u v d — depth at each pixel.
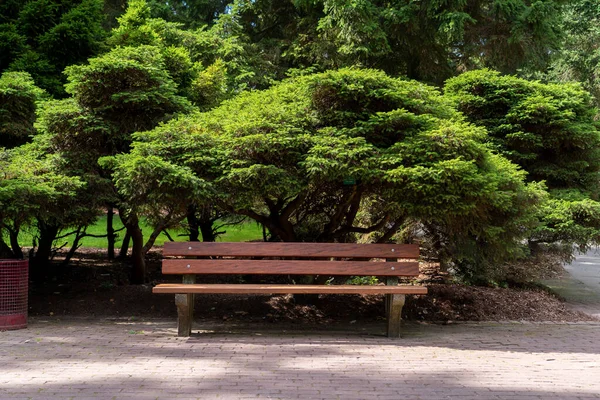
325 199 7.73
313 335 6.17
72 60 10.32
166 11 20.02
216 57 15.05
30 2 10.39
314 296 7.77
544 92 9.55
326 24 14.67
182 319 5.97
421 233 8.95
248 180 6.14
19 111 8.26
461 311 7.62
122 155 6.67
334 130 6.42
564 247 8.92
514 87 9.48
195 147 6.44
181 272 5.99
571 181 9.66
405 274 6.11
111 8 18.55
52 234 9.12
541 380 4.40
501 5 14.41
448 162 5.78
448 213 5.98
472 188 5.94
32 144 7.73
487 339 6.09
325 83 6.49
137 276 8.76
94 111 7.47
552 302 8.38
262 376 4.39
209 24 21.69
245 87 14.80
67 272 9.39
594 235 8.50
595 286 10.63
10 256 8.45
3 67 10.22
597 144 9.52
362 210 8.86
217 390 4.01
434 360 5.01
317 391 4.02
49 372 4.43
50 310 7.41
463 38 15.16
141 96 7.30
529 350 5.54
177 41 14.44
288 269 6.05
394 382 4.28
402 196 6.16
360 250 6.15
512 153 9.21
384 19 14.58
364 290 5.86
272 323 6.98
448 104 7.52
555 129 9.23
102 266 10.07
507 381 4.35
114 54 7.58
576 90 9.95
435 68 15.68
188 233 10.72
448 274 9.25
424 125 6.58
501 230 6.54
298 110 6.75
